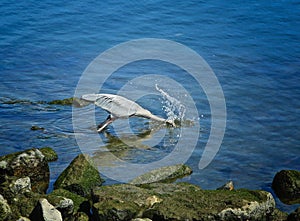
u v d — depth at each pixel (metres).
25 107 18.42
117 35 24.48
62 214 12.34
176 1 27.89
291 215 12.35
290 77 21.03
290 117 18.31
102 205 12.12
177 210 11.93
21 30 24.75
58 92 19.73
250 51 23.08
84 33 24.66
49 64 21.91
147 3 27.66
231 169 15.30
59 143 16.22
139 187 13.13
